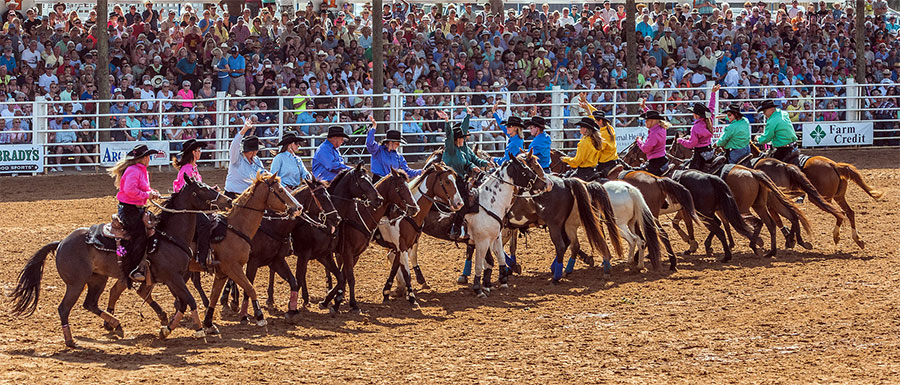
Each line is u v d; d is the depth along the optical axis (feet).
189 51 94.73
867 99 107.96
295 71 92.68
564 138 98.17
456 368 34.58
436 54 100.07
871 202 75.87
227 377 33.30
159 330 41.14
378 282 52.60
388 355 36.60
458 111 95.14
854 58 116.37
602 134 55.42
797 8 127.54
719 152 61.98
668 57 107.96
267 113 90.89
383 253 59.98
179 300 39.81
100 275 39.11
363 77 97.35
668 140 100.17
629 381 32.78
